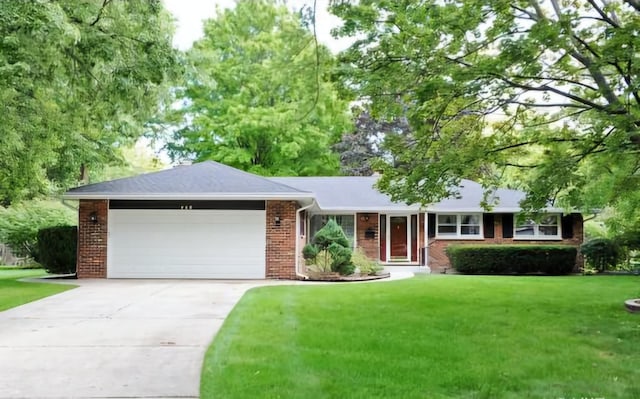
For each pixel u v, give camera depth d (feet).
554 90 28.37
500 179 39.88
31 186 49.83
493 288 42.19
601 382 17.43
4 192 48.26
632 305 31.12
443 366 19.03
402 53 27.17
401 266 70.54
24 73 31.45
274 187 51.65
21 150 41.88
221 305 33.53
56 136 43.45
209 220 52.01
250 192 50.49
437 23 26.18
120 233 52.03
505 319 28.30
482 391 16.35
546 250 61.82
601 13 27.71
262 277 51.29
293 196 50.37
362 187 77.41
